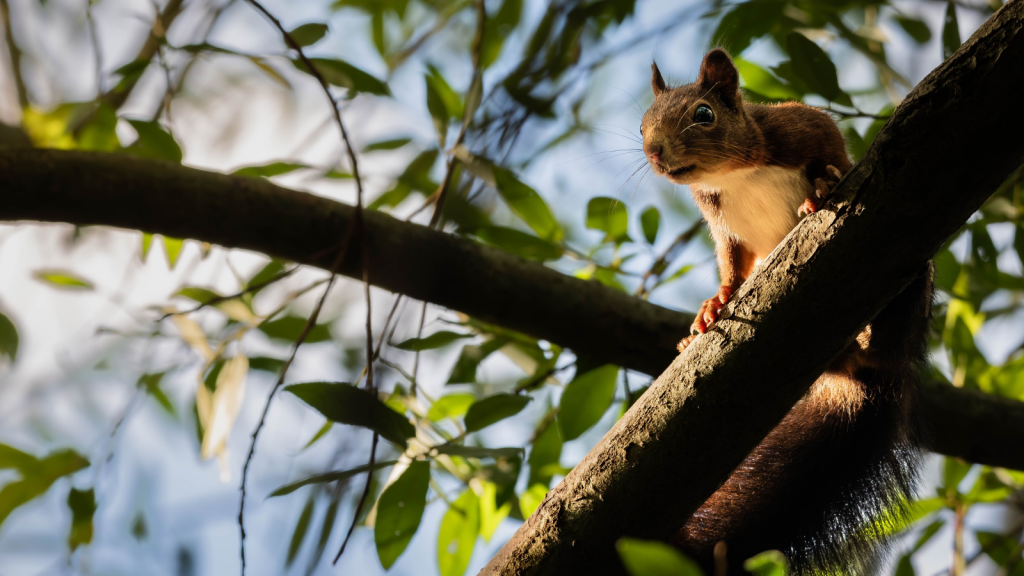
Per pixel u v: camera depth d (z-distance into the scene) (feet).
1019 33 10.53
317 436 11.21
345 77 11.16
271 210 11.10
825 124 11.13
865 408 11.00
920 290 10.90
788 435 11.03
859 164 10.63
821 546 10.95
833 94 11.11
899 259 10.62
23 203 11.02
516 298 11.19
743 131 11.12
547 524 10.75
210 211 11.08
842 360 10.98
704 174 11.12
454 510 11.14
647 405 10.72
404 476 10.89
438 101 11.19
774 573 10.81
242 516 10.81
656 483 10.71
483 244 11.21
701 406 10.69
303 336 10.89
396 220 11.16
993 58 10.53
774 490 10.96
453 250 11.17
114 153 11.07
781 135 11.12
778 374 10.68
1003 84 10.53
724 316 10.69
